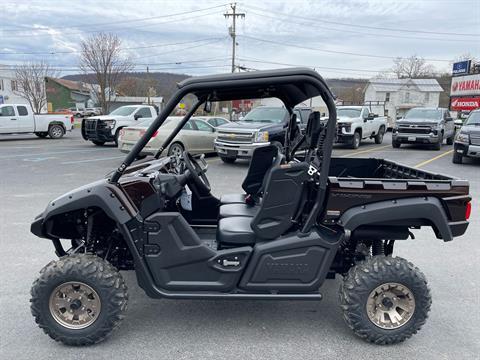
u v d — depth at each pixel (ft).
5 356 9.64
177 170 12.90
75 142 64.28
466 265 15.49
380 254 11.66
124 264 11.89
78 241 12.28
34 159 42.98
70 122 72.79
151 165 12.37
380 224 10.43
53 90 225.15
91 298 9.99
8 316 11.46
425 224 10.43
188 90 9.59
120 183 10.19
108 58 129.29
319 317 11.66
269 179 10.05
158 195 10.13
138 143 10.01
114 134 54.29
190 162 13.15
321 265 10.21
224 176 33.60
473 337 10.68
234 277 10.18
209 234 12.77
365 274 10.07
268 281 10.23
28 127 66.95
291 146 13.33
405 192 10.19
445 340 10.52
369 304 10.12
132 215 9.87
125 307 10.12
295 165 10.14
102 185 10.02
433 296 12.95
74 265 9.79
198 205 13.61
